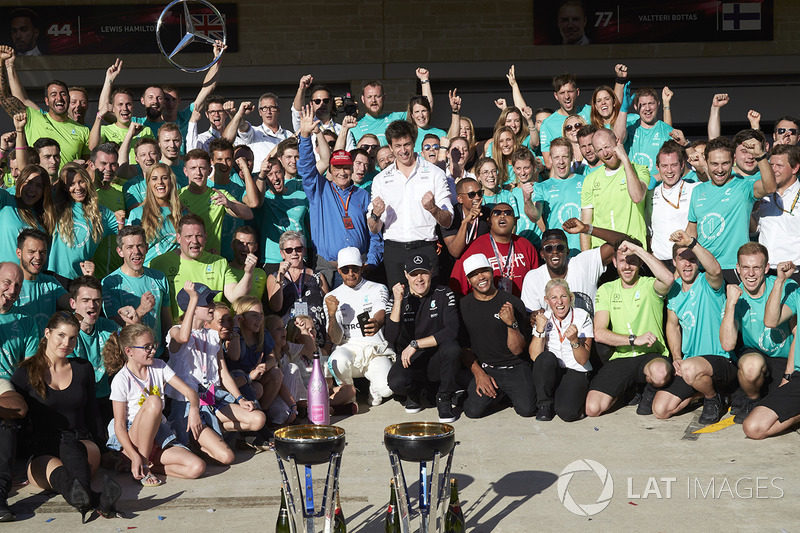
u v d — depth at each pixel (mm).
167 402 5836
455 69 11852
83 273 6418
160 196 6898
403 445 3902
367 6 11820
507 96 12078
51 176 6984
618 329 6730
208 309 5801
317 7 11805
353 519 4559
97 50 11680
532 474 5199
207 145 8891
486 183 7922
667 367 6434
